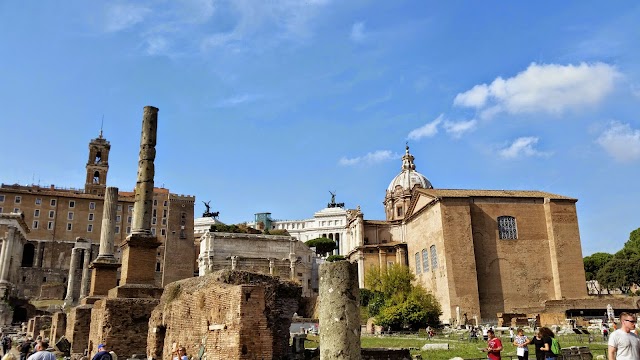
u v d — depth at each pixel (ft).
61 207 455.22
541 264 242.99
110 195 124.16
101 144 509.35
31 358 50.14
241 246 338.95
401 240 316.60
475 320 215.72
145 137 102.99
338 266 40.96
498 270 239.91
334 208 603.67
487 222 245.45
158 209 460.55
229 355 53.21
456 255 233.96
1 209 434.30
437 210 245.45
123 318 81.10
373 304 218.38
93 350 89.81
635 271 304.09
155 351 73.56
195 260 428.15
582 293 236.43
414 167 365.61
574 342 122.11
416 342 130.72
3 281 344.49
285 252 346.54
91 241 455.22
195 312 63.26
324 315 40.55
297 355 65.16
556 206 248.32
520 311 221.87
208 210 575.79
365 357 62.28
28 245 441.27
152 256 95.09
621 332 35.99
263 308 54.08
